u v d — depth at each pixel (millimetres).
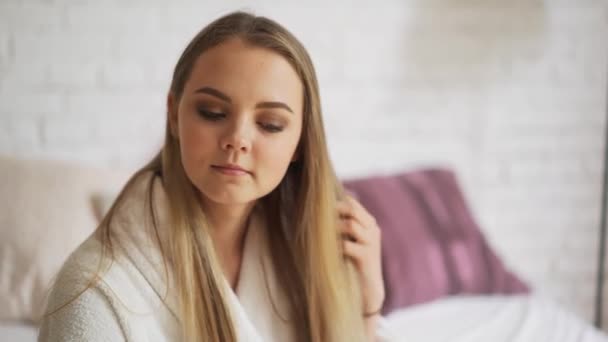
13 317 1218
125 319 689
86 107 1587
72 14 1545
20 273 1220
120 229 738
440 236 1565
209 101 683
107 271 698
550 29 1907
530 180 1982
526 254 2027
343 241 871
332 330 838
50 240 1243
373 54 1778
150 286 724
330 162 829
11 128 1537
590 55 1955
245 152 686
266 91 684
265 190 714
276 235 872
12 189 1279
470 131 1898
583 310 2090
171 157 768
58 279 710
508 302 1549
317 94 766
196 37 731
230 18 721
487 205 1959
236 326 751
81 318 673
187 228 748
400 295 1447
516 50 1891
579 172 2018
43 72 1542
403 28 1789
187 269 734
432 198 1631
